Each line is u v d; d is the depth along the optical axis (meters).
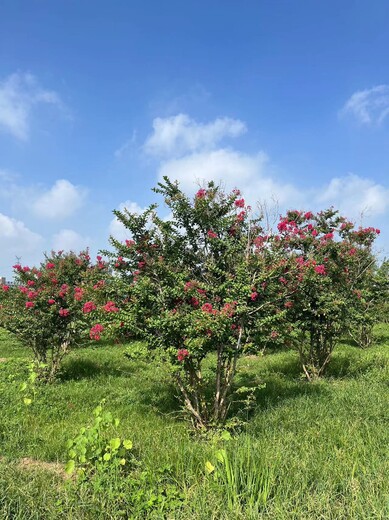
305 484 3.19
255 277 5.18
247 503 2.99
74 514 3.01
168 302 5.18
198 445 4.07
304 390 6.29
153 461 3.69
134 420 5.16
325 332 7.49
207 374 6.30
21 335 7.94
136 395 6.30
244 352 5.14
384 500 2.93
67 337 7.92
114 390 6.76
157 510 3.00
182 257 5.59
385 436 4.22
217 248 5.45
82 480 3.32
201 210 5.32
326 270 7.51
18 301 7.92
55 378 7.66
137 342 5.62
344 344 11.60
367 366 7.79
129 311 5.22
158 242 5.52
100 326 5.28
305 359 8.00
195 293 4.98
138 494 3.11
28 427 4.84
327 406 5.39
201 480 3.39
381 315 11.29
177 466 3.47
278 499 3.03
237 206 5.52
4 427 4.71
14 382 7.05
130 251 5.43
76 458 3.85
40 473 3.59
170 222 5.48
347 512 2.90
